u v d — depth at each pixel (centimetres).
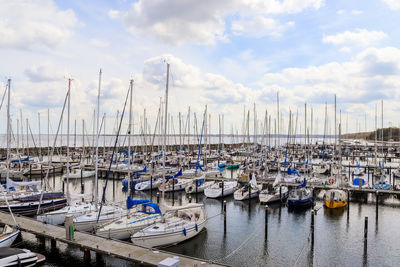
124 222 2509
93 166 6438
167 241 2323
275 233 2820
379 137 16912
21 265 1806
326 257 2297
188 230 2456
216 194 4219
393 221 3200
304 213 3503
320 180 4959
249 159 8012
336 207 3641
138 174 5416
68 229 2102
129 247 1989
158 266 1625
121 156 8150
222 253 2353
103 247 1983
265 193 3997
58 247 2316
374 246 2514
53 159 8088
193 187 4484
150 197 4369
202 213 2758
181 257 1850
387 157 9612
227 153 10150
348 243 2580
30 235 2544
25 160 7056
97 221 2550
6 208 3012
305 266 2142
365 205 3878
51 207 3256
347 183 4903
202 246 2489
